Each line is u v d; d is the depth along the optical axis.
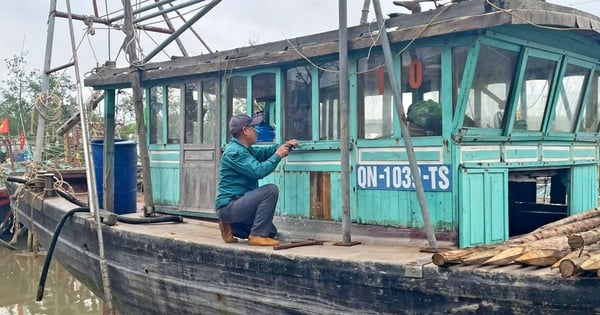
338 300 4.92
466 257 4.15
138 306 7.21
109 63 9.24
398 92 5.03
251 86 7.00
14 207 13.78
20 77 36.88
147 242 6.84
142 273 6.96
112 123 9.00
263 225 5.82
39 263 13.98
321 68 6.07
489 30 5.05
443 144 5.22
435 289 4.31
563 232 4.76
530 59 5.64
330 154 6.16
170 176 8.36
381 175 5.70
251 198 5.81
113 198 8.93
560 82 6.11
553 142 6.22
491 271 4.01
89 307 10.88
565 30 5.47
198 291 6.15
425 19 5.31
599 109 6.98
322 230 6.23
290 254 5.24
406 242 5.51
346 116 5.52
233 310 5.79
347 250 5.32
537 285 3.78
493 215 5.39
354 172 5.92
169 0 8.23
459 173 5.14
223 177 6.05
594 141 6.95
